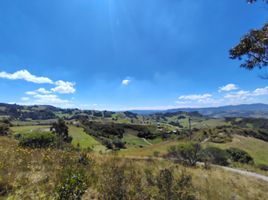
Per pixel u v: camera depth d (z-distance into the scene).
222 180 19.00
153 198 8.51
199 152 37.78
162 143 87.12
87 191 7.88
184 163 31.08
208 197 11.98
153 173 11.76
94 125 145.50
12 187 7.30
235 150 59.09
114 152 17.61
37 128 89.75
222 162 46.94
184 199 8.81
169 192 8.65
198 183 14.48
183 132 126.56
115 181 8.61
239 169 38.47
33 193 7.10
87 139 85.94
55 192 6.77
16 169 8.95
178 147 36.06
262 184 22.97
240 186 18.77
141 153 51.22
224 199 12.97
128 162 14.30
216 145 78.38
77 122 145.12
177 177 11.17
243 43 9.52
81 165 10.70
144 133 146.00
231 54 10.08
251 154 74.12
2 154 10.97
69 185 6.41
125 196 8.11
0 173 8.12
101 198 7.70
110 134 133.25
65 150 13.61
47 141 17.03
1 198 6.59
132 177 9.96
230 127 110.06
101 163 12.53
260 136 101.81
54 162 10.83
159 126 178.25
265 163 64.75
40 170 9.34
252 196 16.69
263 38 8.97
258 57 9.43
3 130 48.44
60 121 75.56
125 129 155.62
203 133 99.00
